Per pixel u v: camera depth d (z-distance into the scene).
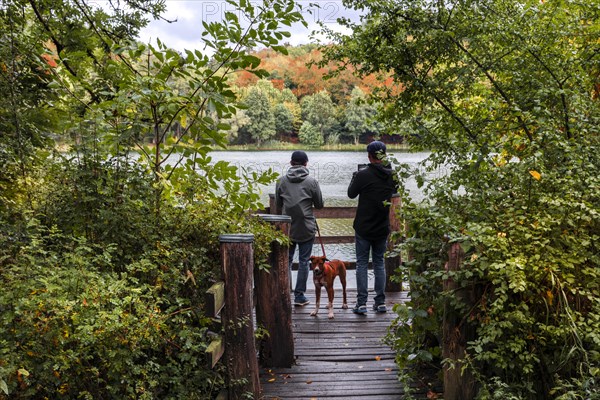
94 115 3.66
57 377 2.69
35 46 4.22
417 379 4.21
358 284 6.23
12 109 3.83
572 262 3.09
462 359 3.35
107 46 4.82
